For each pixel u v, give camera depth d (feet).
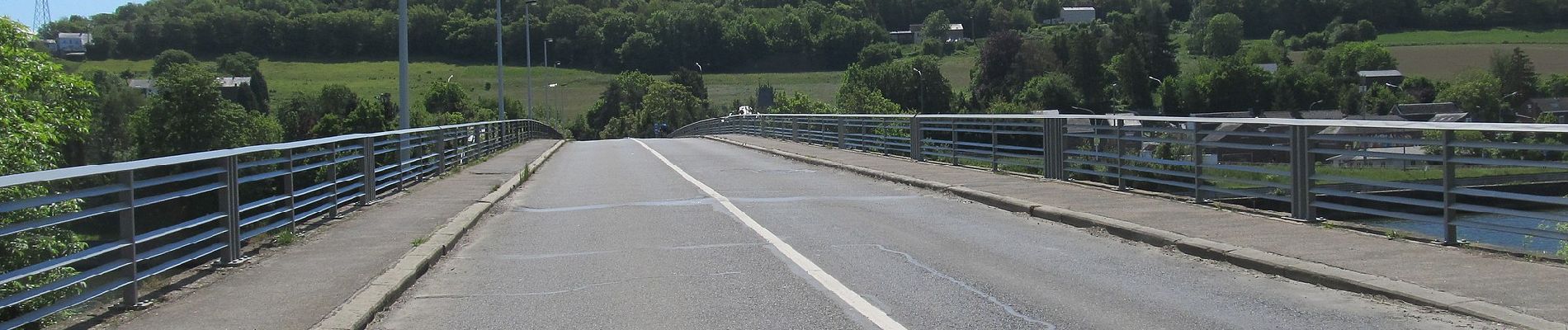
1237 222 34.53
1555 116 119.65
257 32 419.13
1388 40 289.94
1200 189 39.93
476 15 473.67
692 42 465.06
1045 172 52.80
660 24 466.29
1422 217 30.37
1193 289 25.23
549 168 75.56
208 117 159.02
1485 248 27.96
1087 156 49.52
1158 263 29.04
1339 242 29.89
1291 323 21.47
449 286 27.35
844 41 464.24
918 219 40.04
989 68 328.08
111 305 23.79
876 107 248.93
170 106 157.99
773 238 34.73
